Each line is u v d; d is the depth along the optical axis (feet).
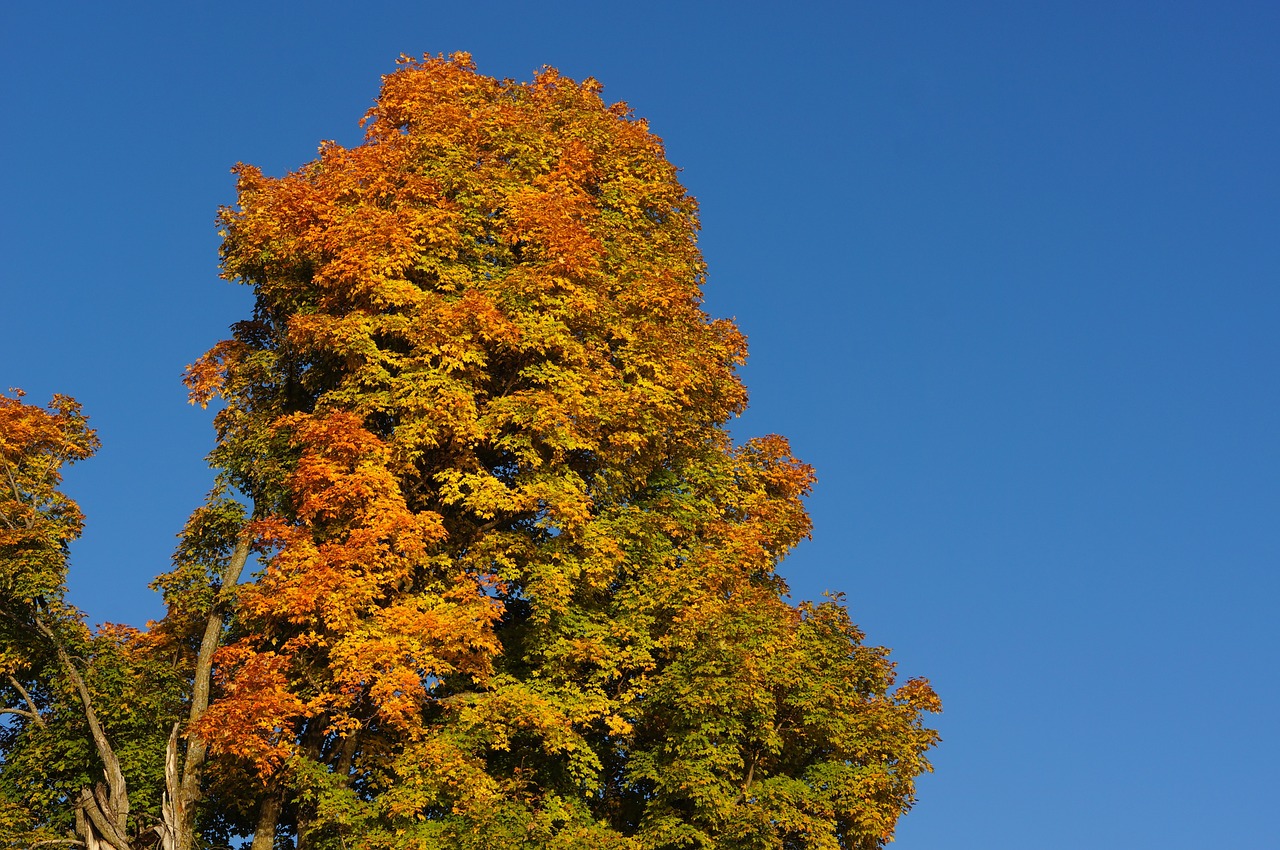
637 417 118.42
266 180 124.77
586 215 128.67
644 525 117.39
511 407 112.98
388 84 133.69
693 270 136.87
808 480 132.87
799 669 117.19
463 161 126.72
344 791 100.42
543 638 110.11
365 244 116.88
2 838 103.65
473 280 121.19
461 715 103.24
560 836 102.01
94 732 105.81
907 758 117.08
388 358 114.62
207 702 107.96
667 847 110.22
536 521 112.78
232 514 112.57
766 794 110.73
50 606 109.91
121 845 102.73
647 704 112.06
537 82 144.15
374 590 103.65
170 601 111.24
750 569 123.24
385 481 107.24
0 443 114.21
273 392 120.67
